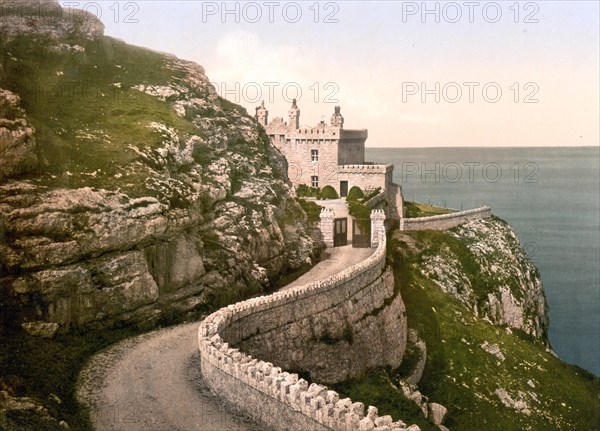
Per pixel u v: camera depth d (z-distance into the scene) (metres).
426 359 64.94
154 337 41.62
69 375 34.91
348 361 50.28
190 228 49.97
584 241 166.00
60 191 41.97
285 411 27.09
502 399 61.59
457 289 81.88
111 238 42.06
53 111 52.53
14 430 26.92
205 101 69.31
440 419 55.03
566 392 65.06
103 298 41.06
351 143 108.69
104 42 69.81
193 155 58.78
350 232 84.00
